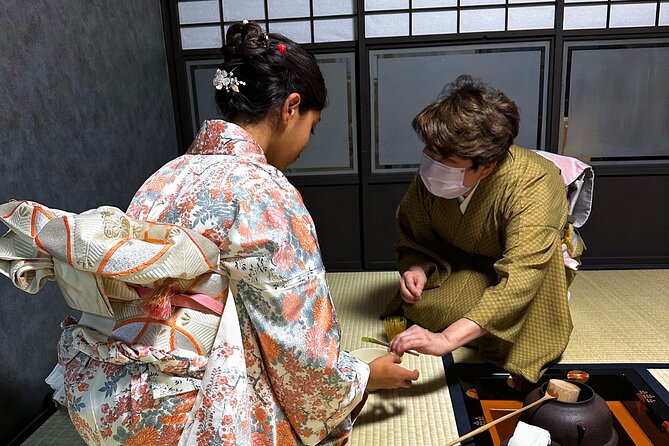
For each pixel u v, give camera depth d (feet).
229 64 3.26
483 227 5.55
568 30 8.51
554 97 8.79
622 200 9.11
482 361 5.79
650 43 8.50
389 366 4.49
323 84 3.56
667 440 4.57
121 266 2.59
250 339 3.08
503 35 8.61
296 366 3.05
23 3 5.67
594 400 4.15
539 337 5.41
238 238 2.83
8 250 2.91
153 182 3.19
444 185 5.07
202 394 2.87
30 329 5.64
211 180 3.00
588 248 9.36
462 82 5.24
